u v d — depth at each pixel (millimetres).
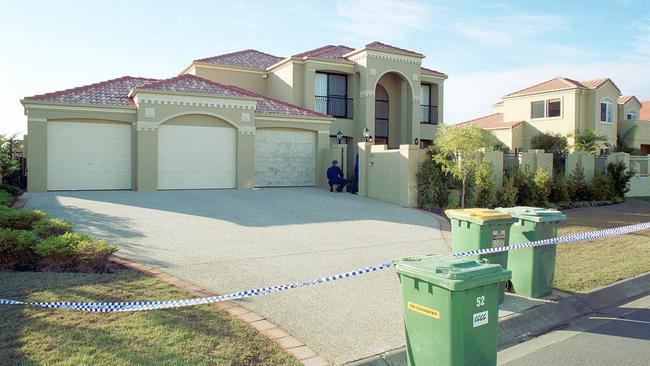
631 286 8586
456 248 7582
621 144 35812
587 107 33375
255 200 17156
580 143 30562
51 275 7402
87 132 18703
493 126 35719
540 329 6711
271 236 11602
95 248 7781
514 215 7727
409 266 4492
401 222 14125
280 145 22484
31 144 17812
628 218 16859
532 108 35000
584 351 5879
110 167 19062
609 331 6613
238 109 20594
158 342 5133
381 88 28641
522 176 18844
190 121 19859
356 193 20188
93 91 20125
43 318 5629
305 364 5004
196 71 27094
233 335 5504
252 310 6441
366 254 10102
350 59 27391
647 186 26641
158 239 10805
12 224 9398
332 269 8812
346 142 27484
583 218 16531
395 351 5414
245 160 20766
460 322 4207
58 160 18344
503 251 7203
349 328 6012
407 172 17109
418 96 28250
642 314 7379
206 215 14008
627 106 38094
